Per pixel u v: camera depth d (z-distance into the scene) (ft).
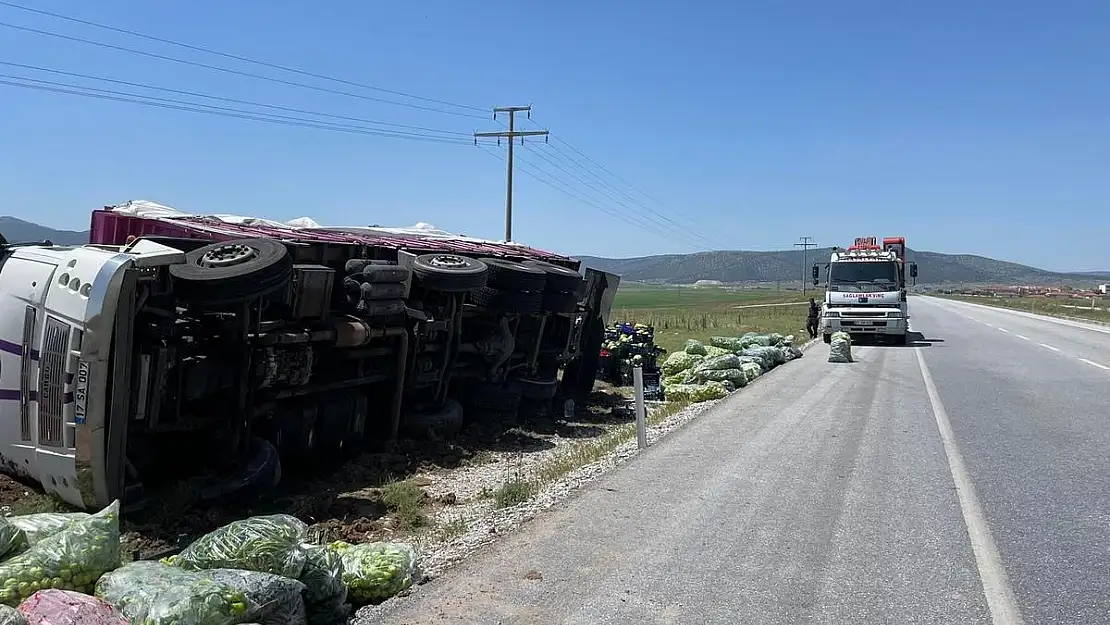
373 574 16.97
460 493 27.48
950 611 16.35
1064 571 18.57
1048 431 36.42
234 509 24.17
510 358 39.75
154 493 23.72
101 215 35.42
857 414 41.47
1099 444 33.42
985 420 39.55
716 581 17.84
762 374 62.90
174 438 25.70
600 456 31.73
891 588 17.53
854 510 23.40
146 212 36.55
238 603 13.51
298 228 39.47
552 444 36.45
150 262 21.95
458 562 19.04
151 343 23.03
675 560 19.12
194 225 32.55
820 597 17.02
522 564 18.80
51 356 21.38
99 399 20.94
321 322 28.45
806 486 26.18
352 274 30.37
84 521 14.42
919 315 185.26
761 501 24.31
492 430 38.14
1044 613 16.26
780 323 146.72
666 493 25.20
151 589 13.24
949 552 19.84
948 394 49.65
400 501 25.40
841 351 73.05
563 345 45.32
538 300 38.27
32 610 11.71
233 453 24.95
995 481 27.02
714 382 51.88
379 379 32.09
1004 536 21.12
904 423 38.60
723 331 120.88
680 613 16.15
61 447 21.21
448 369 35.55
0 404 22.81
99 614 11.98
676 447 32.65
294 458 29.30
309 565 15.65
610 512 23.03
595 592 17.16
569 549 19.84
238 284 23.38
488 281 36.86
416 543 21.15
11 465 23.29
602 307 51.06
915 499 24.67
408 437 34.60
